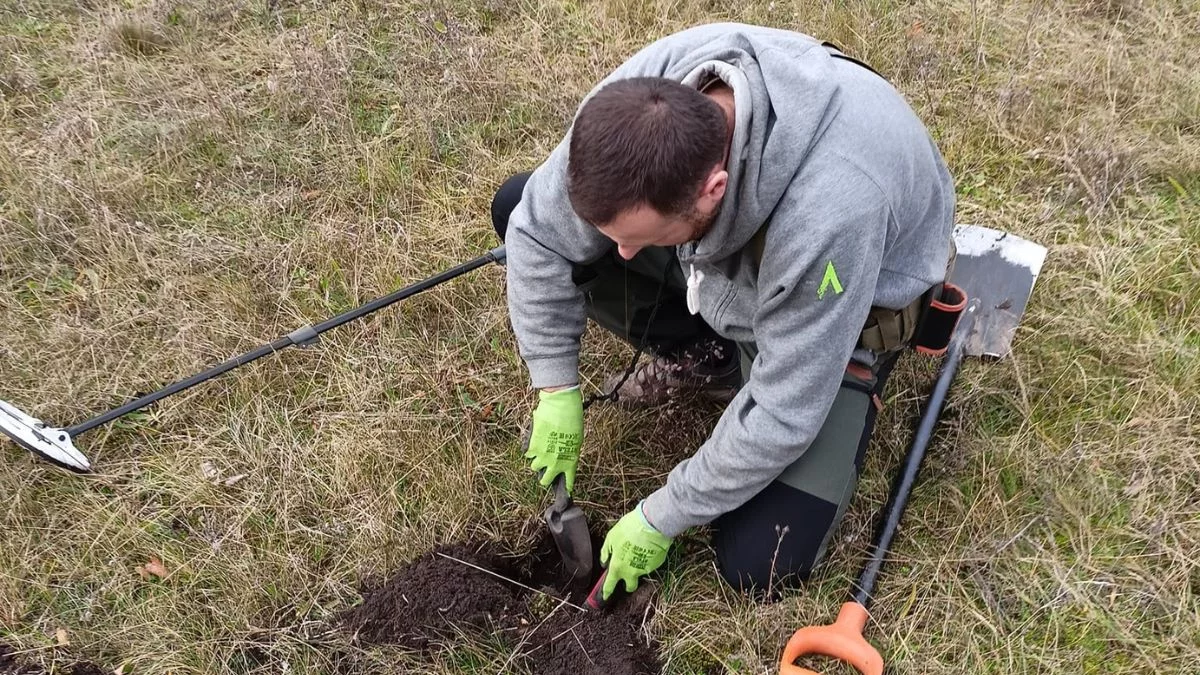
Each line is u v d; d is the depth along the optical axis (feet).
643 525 6.02
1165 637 6.11
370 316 8.19
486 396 7.77
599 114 4.22
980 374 7.60
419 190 9.52
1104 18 11.47
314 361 7.89
